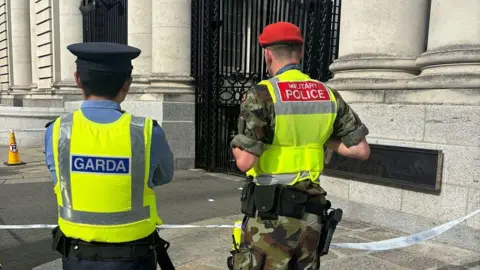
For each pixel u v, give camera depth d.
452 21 4.25
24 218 5.55
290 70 2.29
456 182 4.07
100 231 1.88
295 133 2.18
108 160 1.87
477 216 3.92
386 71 4.84
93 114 1.95
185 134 9.15
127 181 1.88
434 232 3.72
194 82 9.24
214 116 8.99
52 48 15.41
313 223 2.20
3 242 4.69
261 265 2.17
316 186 2.26
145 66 9.99
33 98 16.80
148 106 9.09
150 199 2.02
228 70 9.53
